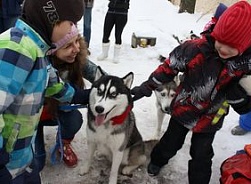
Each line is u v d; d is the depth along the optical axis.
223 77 2.43
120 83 2.59
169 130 2.87
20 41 1.57
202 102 2.55
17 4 3.39
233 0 9.90
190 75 2.55
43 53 1.70
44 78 1.75
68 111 2.84
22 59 1.56
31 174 2.02
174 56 2.56
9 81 1.53
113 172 2.85
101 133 2.72
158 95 3.52
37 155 2.68
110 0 5.47
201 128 2.63
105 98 2.52
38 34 1.64
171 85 3.43
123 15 5.50
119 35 5.63
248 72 2.38
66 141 3.05
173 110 2.77
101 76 2.69
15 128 1.73
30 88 1.68
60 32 1.69
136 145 3.02
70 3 1.64
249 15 2.12
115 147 2.77
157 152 2.96
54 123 2.86
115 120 2.62
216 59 2.41
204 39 2.49
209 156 2.75
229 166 2.80
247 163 2.72
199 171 2.73
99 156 3.29
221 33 2.19
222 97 2.55
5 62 1.52
